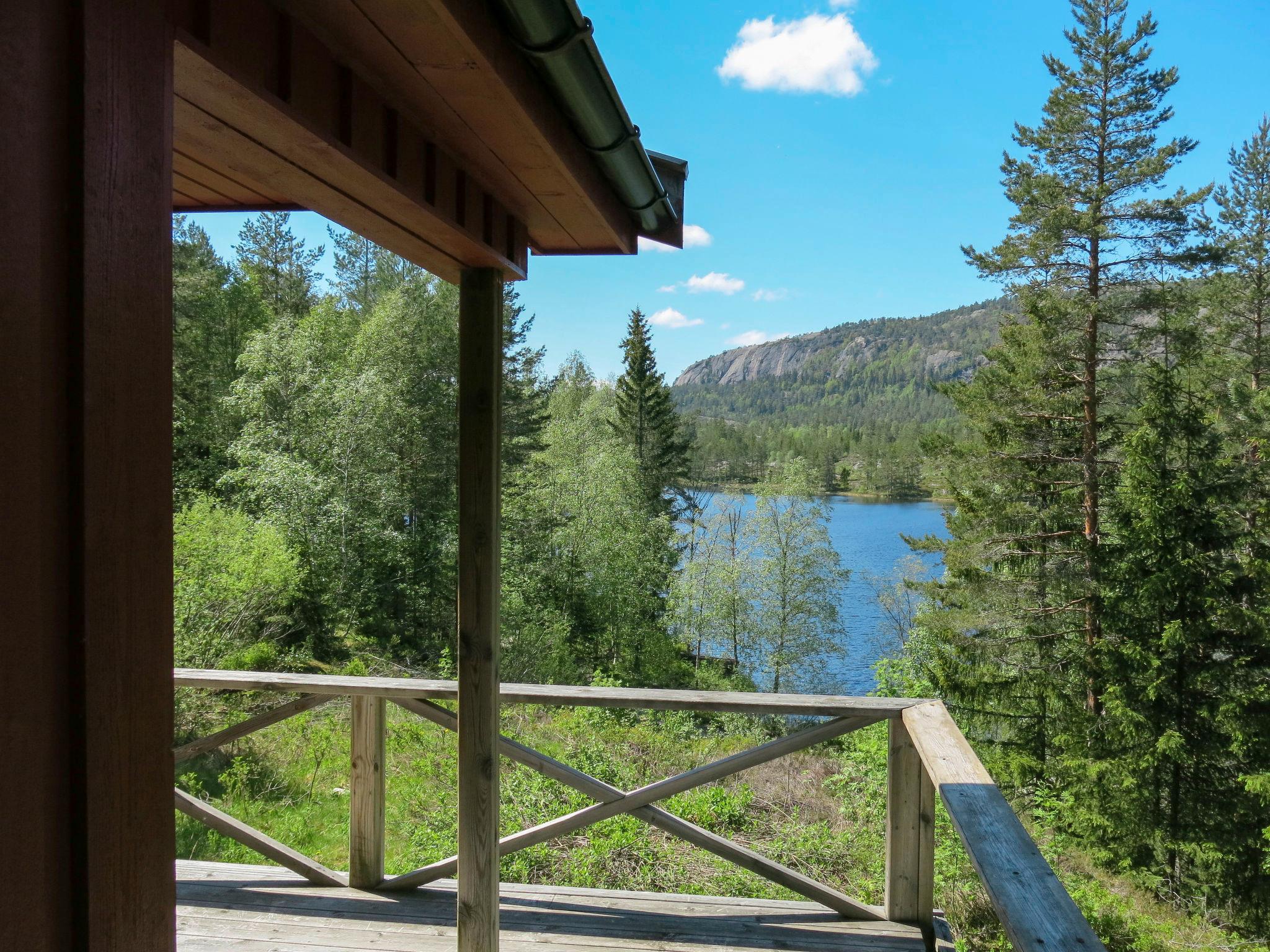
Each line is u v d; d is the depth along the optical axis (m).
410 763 5.68
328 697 2.77
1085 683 11.94
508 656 16.39
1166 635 10.15
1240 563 10.62
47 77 0.68
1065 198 12.45
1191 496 10.35
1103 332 12.33
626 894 2.84
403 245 1.90
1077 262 12.54
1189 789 10.35
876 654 23.89
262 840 2.82
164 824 0.82
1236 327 19.02
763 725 13.48
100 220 0.73
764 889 3.80
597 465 21.58
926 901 2.60
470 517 2.19
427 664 16.16
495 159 1.71
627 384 28.08
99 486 0.73
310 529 15.94
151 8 0.81
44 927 0.67
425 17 1.04
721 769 2.57
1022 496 13.03
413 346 19.95
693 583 21.25
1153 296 11.97
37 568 0.66
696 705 2.53
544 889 2.87
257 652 10.66
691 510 27.56
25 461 0.65
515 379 23.41
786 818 4.98
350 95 1.24
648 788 2.59
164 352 0.83
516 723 6.55
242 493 16.47
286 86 1.07
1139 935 6.69
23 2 0.65
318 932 2.51
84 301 0.71
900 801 2.59
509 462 21.70
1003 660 12.52
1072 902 1.16
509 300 23.30
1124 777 10.19
